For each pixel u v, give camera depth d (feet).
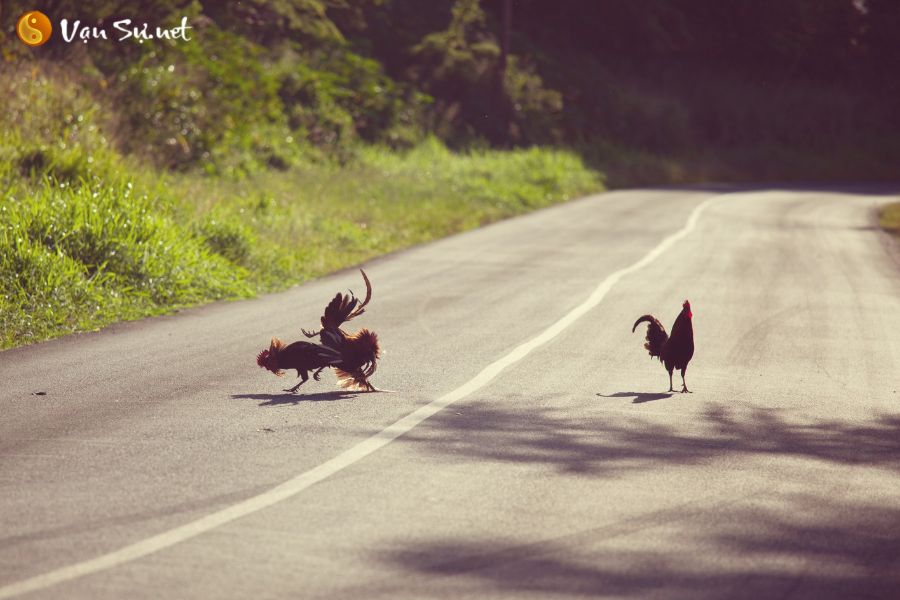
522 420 55.47
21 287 84.94
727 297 103.45
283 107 242.17
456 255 135.54
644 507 41.34
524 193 224.33
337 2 306.76
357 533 37.22
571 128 342.03
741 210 214.48
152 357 70.33
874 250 151.33
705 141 406.21
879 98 481.05
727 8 454.81
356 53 316.60
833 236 168.96
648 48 423.23
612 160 330.13
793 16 460.96
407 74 326.44
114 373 64.75
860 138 442.50
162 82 183.83
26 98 137.39
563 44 407.85
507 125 319.27
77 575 32.48
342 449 48.37
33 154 122.31
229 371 66.08
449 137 301.22
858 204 248.11
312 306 94.38
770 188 305.73
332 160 228.63
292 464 45.68
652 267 125.08
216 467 44.91
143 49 190.80
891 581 34.09
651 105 378.12
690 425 55.52
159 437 49.67
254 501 40.42
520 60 359.25
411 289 105.70
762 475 46.55
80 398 57.62
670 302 99.30
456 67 328.49
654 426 55.06
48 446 47.65
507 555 35.50
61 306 84.28
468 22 347.77
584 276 116.37
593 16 413.18
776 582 33.73
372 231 155.33
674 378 67.67
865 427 56.29
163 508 39.29
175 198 124.67
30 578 32.17
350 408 56.75
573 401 60.29
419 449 48.91
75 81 158.20
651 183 316.60
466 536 37.29
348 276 116.06
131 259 96.22
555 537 37.47
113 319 85.05
